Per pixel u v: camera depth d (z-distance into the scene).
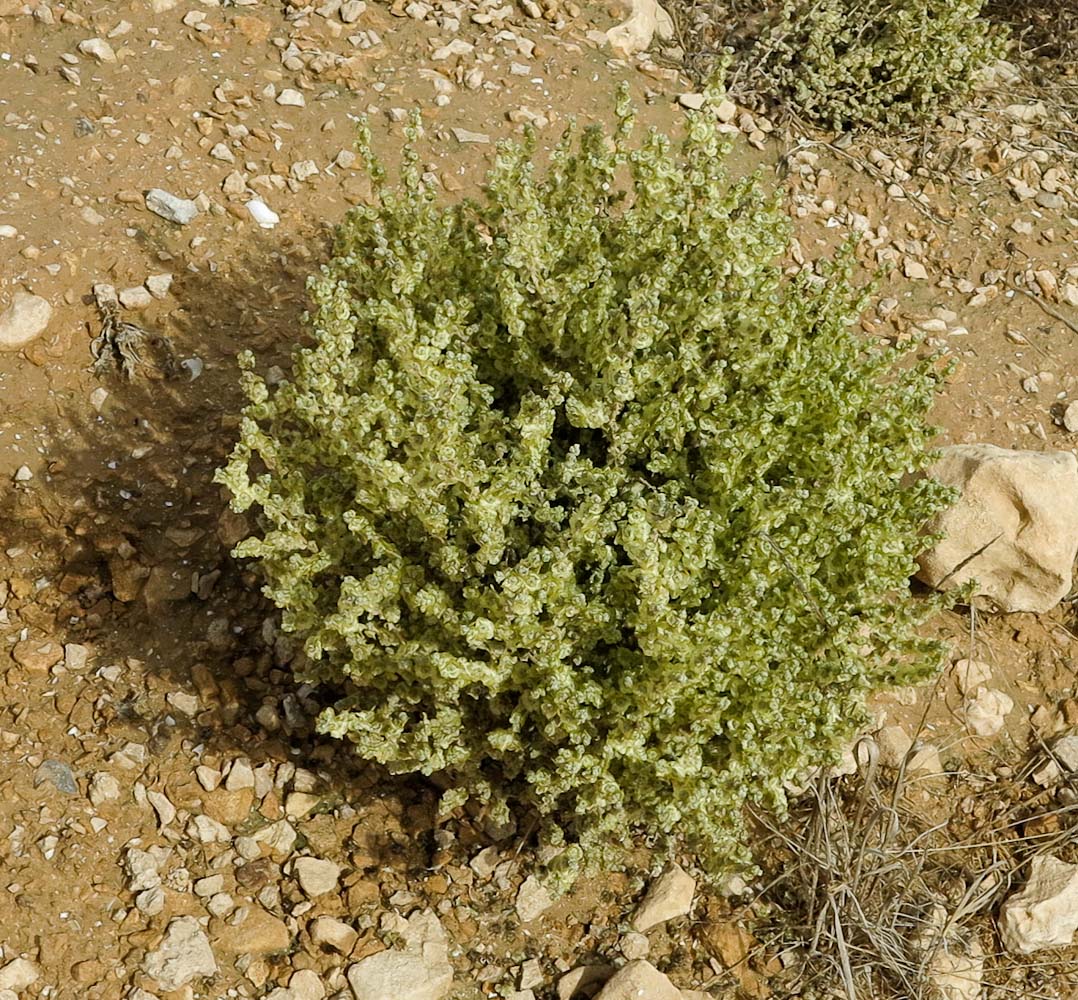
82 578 1.01
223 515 1.02
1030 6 1.57
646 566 0.79
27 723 0.95
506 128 1.28
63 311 1.08
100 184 1.16
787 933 0.93
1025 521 1.04
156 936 0.88
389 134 1.25
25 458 1.03
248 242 1.16
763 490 0.87
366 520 0.85
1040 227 1.31
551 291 0.88
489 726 0.89
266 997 0.88
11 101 1.20
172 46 1.28
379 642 0.88
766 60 1.37
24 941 0.87
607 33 1.38
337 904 0.92
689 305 0.87
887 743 1.01
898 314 1.23
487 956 0.91
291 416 0.94
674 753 0.84
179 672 0.99
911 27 1.33
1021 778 1.02
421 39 1.34
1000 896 0.97
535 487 0.86
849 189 1.32
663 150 0.89
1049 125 1.42
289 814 0.95
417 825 0.95
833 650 0.87
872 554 0.87
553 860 0.91
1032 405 1.18
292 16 1.33
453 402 0.84
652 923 0.93
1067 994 0.94
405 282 0.90
